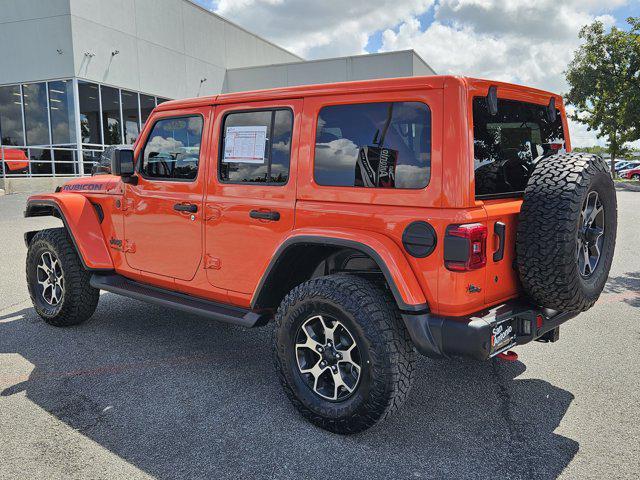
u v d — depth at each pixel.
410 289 2.69
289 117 3.27
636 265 7.50
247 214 3.41
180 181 3.84
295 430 3.03
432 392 3.50
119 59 18.78
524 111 3.30
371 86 2.90
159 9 20.94
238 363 4.02
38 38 17.08
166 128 3.97
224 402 3.37
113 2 18.47
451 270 2.62
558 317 3.09
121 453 2.80
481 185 2.85
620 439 2.91
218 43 25.38
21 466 2.69
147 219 4.10
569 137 3.87
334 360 2.94
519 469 2.63
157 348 4.33
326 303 2.88
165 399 3.42
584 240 2.97
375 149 2.90
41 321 5.04
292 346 3.08
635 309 5.37
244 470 2.65
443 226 2.63
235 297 3.56
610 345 4.36
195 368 3.92
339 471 2.63
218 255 3.62
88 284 4.68
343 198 2.99
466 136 2.64
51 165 17.30
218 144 3.62
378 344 2.73
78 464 2.71
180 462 2.72
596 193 2.93
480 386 3.59
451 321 2.65
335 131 3.05
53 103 17.28
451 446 2.85
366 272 3.28
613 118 31.80
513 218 2.94
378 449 2.82
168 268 3.99
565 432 2.99
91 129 17.67
